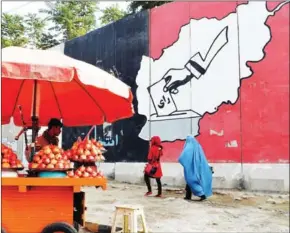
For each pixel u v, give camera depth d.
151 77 14.09
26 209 4.61
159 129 13.60
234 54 11.86
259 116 11.16
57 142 5.79
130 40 14.98
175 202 9.53
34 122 5.38
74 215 5.12
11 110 6.71
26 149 5.79
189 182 9.84
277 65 10.98
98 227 6.17
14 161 4.70
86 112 6.48
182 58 13.18
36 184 4.46
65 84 6.05
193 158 9.97
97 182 4.72
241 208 8.82
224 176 11.60
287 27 10.90
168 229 6.77
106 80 4.87
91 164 4.96
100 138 15.64
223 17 12.23
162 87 13.70
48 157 4.69
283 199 9.73
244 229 6.92
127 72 14.99
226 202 9.58
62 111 6.64
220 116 11.97
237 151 11.46
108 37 15.84
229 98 11.82
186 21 13.17
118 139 14.92
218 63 12.20
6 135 17.70
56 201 4.68
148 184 10.78
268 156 10.86
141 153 14.05
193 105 12.68
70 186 4.73
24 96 6.50
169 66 13.55
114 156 14.98
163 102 13.59
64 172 4.75
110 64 15.66
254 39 11.48
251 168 11.10
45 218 4.64
